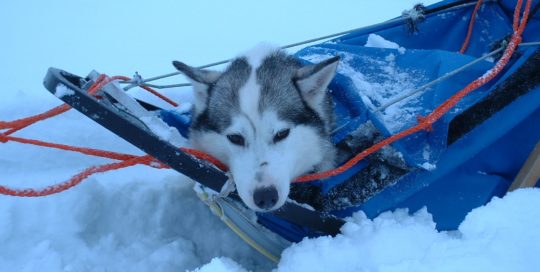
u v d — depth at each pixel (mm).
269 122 910
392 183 902
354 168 914
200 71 992
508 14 1242
